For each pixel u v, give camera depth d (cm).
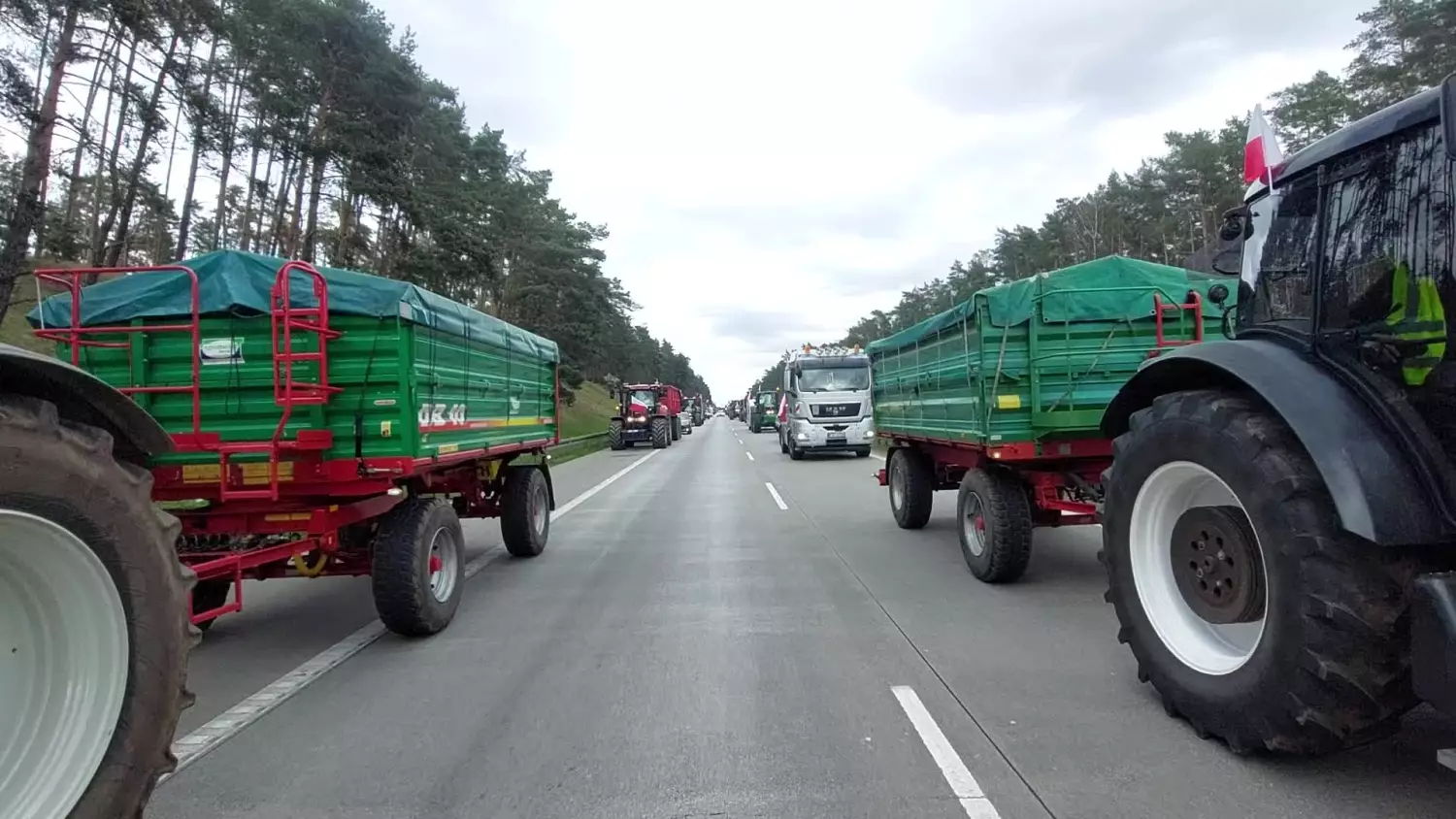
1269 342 414
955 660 551
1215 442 386
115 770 285
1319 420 346
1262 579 386
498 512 948
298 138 2841
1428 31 3128
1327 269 378
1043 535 1037
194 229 4106
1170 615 434
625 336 7331
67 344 609
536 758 413
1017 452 720
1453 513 321
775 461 2547
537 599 759
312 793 379
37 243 2069
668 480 1931
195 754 423
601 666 558
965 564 874
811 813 350
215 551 586
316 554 625
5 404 272
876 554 944
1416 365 333
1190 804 345
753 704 480
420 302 628
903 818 344
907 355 1056
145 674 294
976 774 381
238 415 598
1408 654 331
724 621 665
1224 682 386
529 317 4481
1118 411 504
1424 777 362
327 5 2806
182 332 593
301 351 595
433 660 580
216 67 2805
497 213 4412
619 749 421
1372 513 320
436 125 3616
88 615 285
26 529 264
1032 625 632
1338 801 344
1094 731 426
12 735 274
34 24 1952
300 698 506
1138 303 723
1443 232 327
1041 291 716
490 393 826
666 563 919
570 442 3131
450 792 378
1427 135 335
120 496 291
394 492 636
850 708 469
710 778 386
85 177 2927
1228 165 4803
